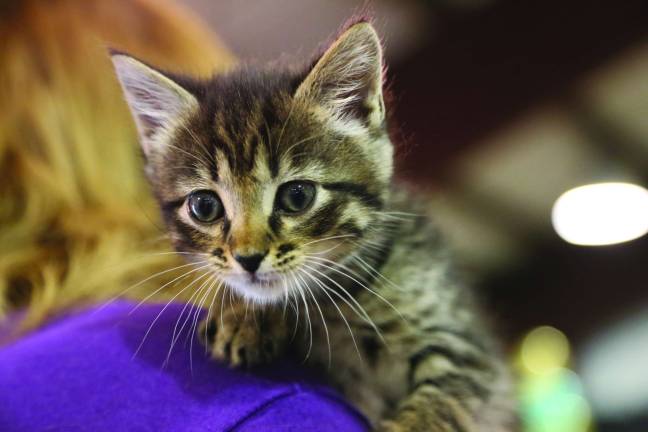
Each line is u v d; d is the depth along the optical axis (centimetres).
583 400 110
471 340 29
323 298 28
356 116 28
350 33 28
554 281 115
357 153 28
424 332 28
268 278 27
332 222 28
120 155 30
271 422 21
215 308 26
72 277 26
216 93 28
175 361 23
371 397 28
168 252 28
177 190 28
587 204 92
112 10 32
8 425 22
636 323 111
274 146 27
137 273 27
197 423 21
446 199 80
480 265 115
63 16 30
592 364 113
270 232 27
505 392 32
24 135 28
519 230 106
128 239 28
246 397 22
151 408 22
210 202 27
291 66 30
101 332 24
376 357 28
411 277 29
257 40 70
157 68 29
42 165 28
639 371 113
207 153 27
